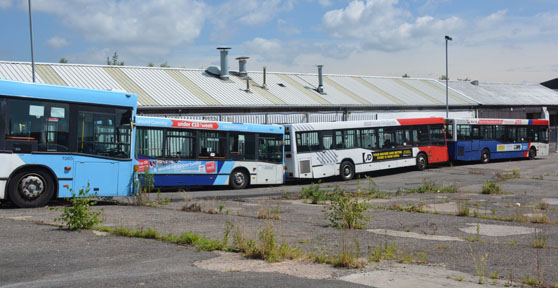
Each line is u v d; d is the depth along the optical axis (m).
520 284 6.61
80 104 15.05
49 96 14.48
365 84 50.72
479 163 39.34
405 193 20.56
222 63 40.75
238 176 23.11
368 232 11.15
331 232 11.03
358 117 43.41
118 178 15.73
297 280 6.65
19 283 6.39
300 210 15.16
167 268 7.30
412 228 11.80
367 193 19.72
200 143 21.78
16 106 13.90
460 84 62.34
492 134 39.56
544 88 70.44
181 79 38.06
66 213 10.60
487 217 13.70
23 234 9.85
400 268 7.48
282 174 24.86
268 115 37.34
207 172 21.91
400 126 31.84
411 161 32.31
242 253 8.43
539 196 19.38
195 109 33.41
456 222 12.84
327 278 6.79
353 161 28.78
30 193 13.98
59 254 8.18
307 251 8.65
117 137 15.81
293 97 40.53
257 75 44.28
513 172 29.48
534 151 43.22
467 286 6.45
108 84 32.78
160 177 20.48
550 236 10.87
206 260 7.86
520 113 58.88
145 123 20.16
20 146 13.89
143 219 12.38
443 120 35.09
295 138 26.28
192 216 13.16
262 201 16.86
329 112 41.28
